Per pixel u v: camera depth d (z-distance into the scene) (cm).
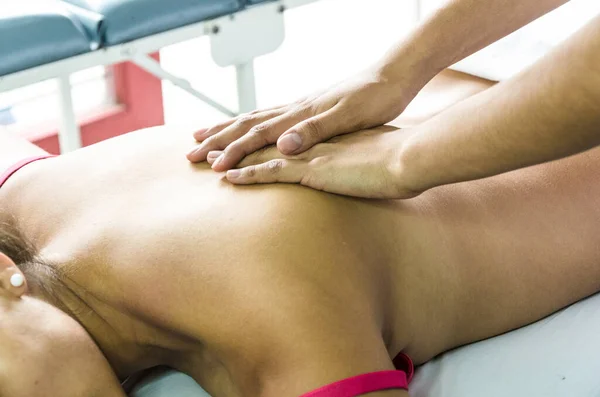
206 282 82
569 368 93
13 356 78
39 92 237
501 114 72
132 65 237
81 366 81
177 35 170
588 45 65
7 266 84
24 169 106
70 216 95
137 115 245
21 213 99
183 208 90
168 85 255
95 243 90
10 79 150
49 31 152
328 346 78
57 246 92
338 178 86
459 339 98
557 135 69
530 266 99
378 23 254
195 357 92
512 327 101
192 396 94
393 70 96
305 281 80
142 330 91
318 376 77
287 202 86
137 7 162
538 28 131
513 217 100
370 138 89
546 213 103
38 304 83
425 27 97
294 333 78
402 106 96
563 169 107
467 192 99
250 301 80
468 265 94
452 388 92
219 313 81
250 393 82
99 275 88
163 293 84
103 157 103
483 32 97
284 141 89
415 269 90
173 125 111
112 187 97
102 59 162
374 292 84
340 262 82
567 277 102
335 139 92
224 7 174
